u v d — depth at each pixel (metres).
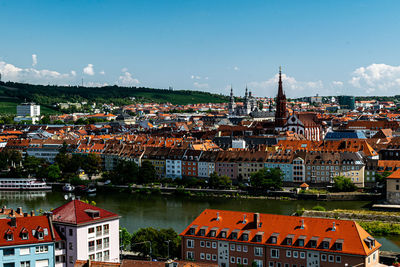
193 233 191.38
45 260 157.38
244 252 181.00
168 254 197.50
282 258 174.62
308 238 173.00
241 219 189.75
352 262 163.25
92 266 136.88
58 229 163.38
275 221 183.50
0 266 150.25
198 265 144.00
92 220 164.50
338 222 175.00
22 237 155.12
